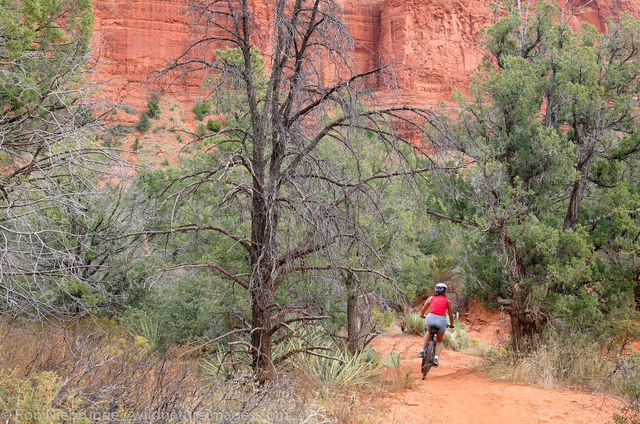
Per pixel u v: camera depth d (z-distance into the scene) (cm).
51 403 381
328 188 713
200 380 666
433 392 795
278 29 665
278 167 685
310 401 595
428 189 1010
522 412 661
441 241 1909
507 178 1048
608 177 1023
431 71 7531
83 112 887
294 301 884
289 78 670
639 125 1004
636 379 598
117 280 1164
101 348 602
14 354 571
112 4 8244
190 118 6334
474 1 7938
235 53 1021
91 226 1080
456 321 1784
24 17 820
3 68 793
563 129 1154
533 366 859
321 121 711
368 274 910
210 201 992
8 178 798
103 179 941
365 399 716
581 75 1038
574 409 669
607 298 956
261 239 692
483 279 1092
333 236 651
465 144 995
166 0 8356
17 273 795
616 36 1078
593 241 978
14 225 804
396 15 7862
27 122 861
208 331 1089
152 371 588
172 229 646
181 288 1127
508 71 1107
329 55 679
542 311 980
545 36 1184
